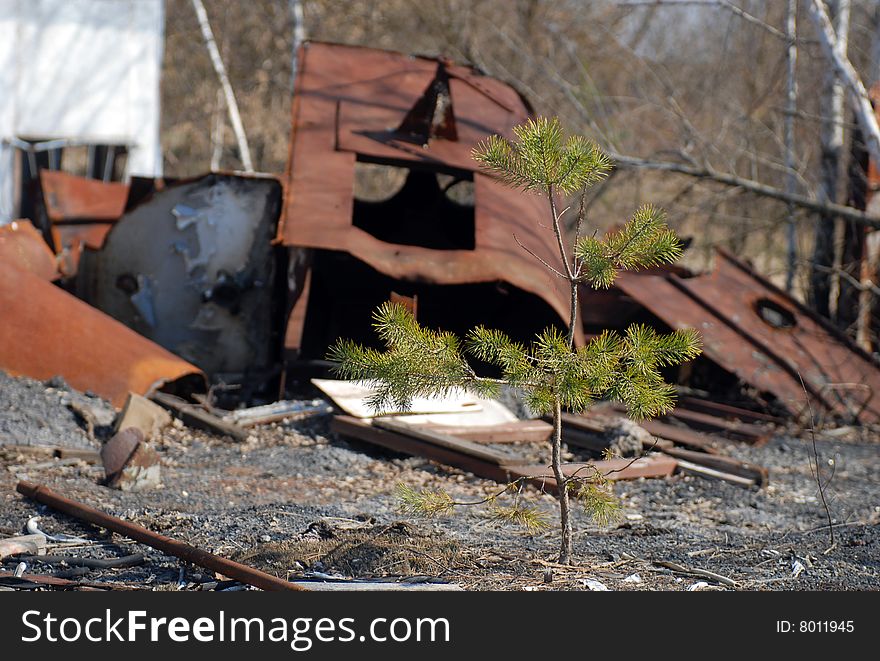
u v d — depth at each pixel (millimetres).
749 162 21156
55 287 11742
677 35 25953
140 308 13359
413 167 13430
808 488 9820
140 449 8414
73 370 11031
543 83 26641
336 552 6297
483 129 13852
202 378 12039
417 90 14453
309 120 13586
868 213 17609
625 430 10344
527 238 13039
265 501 8203
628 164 17281
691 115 22281
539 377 6121
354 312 15578
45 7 20078
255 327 13438
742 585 6168
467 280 12312
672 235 6188
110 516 6895
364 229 17625
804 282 20312
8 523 7008
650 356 6031
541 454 10250
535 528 6746
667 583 6148
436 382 6082
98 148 23750
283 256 13500
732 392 14305
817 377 14203
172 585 5723
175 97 31688
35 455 9180
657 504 8797
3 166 19781
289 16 29703
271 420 11234
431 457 9695
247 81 30922
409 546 6414
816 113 21047
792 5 17891
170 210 13438
